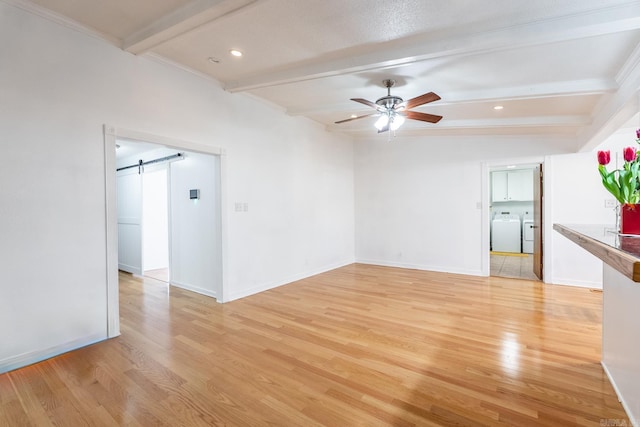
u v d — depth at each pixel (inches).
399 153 236.7
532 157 190.7
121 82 114.0
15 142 90.9
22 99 92.0
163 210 243.9
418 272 219.6
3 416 70.9
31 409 73.2
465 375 86.1
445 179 218.8
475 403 74.0
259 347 104.6
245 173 163.3
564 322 123.7
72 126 102.0
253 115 167.3
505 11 87.2
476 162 207.9
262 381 84.4
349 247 252.8
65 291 101.2
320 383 83.3
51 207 97.9
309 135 208.5
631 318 67.4
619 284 75.4
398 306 145.9
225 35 104.3
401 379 84.7
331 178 231.5
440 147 220.1
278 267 184.5
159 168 201.9
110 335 111.7
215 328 121.0
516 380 83.3
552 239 185.2
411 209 232.7
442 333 114.5
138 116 118.9
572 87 124.8
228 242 154.9
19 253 92.0
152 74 123.1
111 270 111.8
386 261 245.0
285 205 189.6
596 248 52.1
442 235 221.1
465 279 198.2
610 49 100.3
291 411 72.1
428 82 132.3
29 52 93.0
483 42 95.7
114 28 105.0
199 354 99.8
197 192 169.3
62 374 88.0
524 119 167.2
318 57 118.6
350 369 90.2
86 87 105.0
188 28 97.2
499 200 329.1
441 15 89.7
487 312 136.3
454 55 102.6
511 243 315.0
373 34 100.7
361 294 166.4
